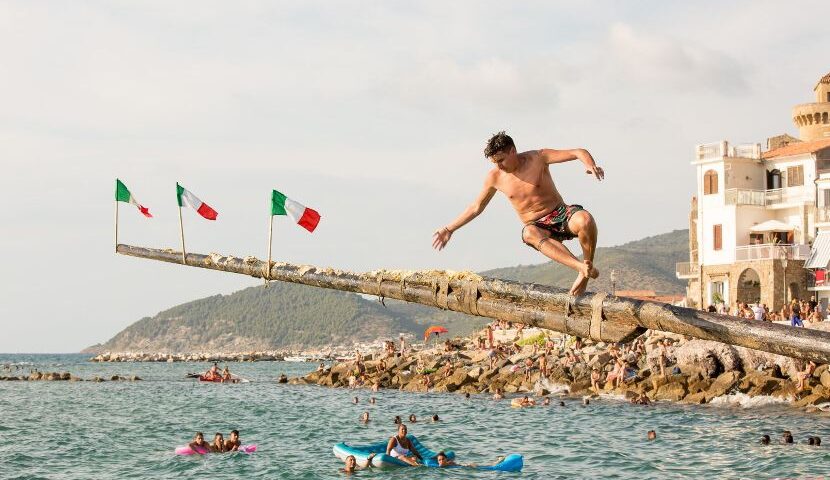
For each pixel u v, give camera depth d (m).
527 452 29.98
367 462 27.27
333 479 25.33
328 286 12.20
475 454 29.91
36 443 33.94
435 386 62.09
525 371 58.84
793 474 24.31
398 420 39.06
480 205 10.10
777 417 37.34
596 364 55.53
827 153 69.69
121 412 48.12
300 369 134.25
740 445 29.78
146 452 31.30
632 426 36.00
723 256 71.81
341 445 29.50
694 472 25.22
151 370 136.62
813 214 68.94
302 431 37.47
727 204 71.62
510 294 10.51
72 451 31.64
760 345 9.10
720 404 43.16
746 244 71.31
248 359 192.75
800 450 28.25
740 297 70.06
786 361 45.53
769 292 66.81
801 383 42.47
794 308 57.94
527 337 72.19
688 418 37.84
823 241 65.69
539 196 9.80
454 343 81.06
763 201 71.75
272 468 27.31
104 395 63.66
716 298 70.00
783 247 67.31
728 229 71.56
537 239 9.88
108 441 34.53
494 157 9.70
